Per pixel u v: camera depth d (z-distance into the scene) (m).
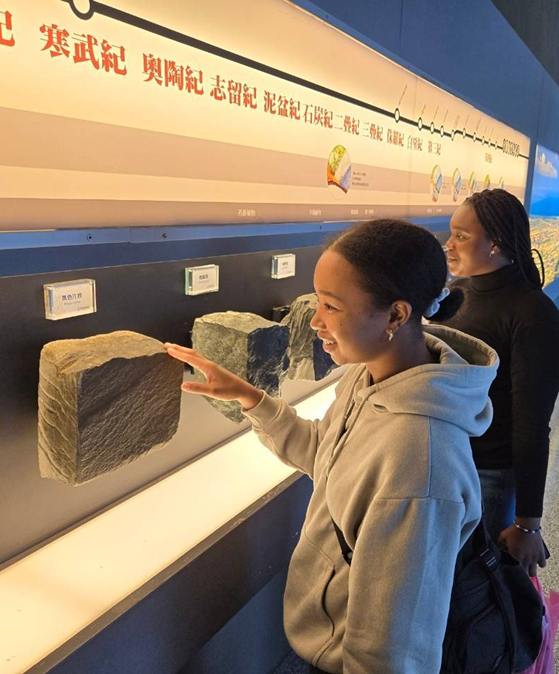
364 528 0.78
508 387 1.44
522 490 1.35
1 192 0.89
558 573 2.22
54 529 1.11
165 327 1.28
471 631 0.91
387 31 1.97
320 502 0.99
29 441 1.04
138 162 1.11
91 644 0.83
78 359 0.96
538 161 4.54
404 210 2.35
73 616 0.88
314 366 1.59
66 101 0.96
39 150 0.93
